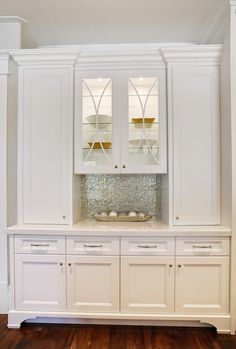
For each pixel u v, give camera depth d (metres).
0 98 2.46
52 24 2.56
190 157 2.31
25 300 2.20
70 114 2.36
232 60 2.11
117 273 2.16
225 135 2.22
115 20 2.50
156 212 2.78
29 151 2.37
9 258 2.31
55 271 2.19
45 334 2.09
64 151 2.36
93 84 2.43
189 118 2.31
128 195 2.79
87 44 2.96
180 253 2.14
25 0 2.21
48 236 2.19
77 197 2.60
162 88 2.38
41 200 2.37
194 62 2.31
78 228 2.23
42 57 2.34
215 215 2.30
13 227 2.26
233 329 2.10
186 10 2.35
